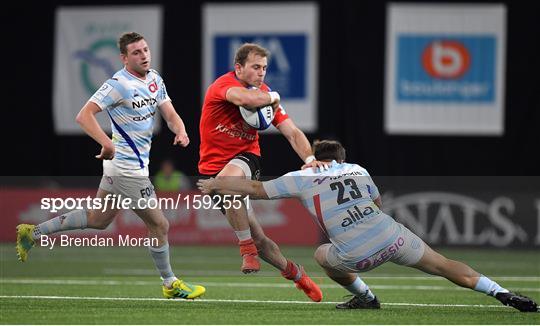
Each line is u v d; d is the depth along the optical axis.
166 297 32.97
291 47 75.19
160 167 80.06
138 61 30.95
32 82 83.06
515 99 77.75
